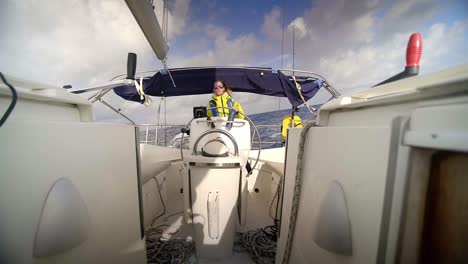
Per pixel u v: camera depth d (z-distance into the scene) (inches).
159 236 62.6
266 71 107.1
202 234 50.9
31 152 19.6
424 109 13.7
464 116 11.3
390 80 26.6
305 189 30.7
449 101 13.1
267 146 153.4
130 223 34.8
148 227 68.6
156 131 129.0
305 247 29.4
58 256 21.3
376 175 17.4
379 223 16.8
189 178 54.9
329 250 22.3
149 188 71.3
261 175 105.9
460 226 13.0
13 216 18.6
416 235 14.7
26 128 19.3
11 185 18.4
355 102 24.6
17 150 18.7
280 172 71.1
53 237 20.4
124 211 33.0
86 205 24.7
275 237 60.1
